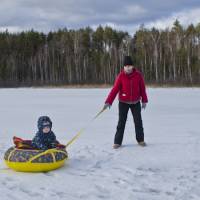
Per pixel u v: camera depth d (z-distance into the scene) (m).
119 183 5.29
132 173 5.77
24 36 76.56
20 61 74.19
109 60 66.31
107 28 73.75
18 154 5.88
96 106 18.23
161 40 63.12
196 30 62.62
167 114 14.16
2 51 75.06
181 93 29.08
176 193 4.85
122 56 67.19
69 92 34.34
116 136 7.63
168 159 6.60
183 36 63.03
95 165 6.27
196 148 7.49
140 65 64.06
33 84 61.28
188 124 11.23
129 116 13.53
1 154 7.13
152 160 6.54
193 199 4.63
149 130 10.10
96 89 42.69
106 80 64.62
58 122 12.20
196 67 58.09
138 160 6.55
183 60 59.91
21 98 25.42
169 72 60.09
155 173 5.76
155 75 61.69
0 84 62.91
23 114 14.79
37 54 73.12
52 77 70.12
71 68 69.56
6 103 20.83
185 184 5.21
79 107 17.73
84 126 11.16
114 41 72.06
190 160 6.52
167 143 8.05
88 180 5.45
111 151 7.28
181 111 15.18
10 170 6.05
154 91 33.12
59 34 78.25
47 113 15.07
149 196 4.75
